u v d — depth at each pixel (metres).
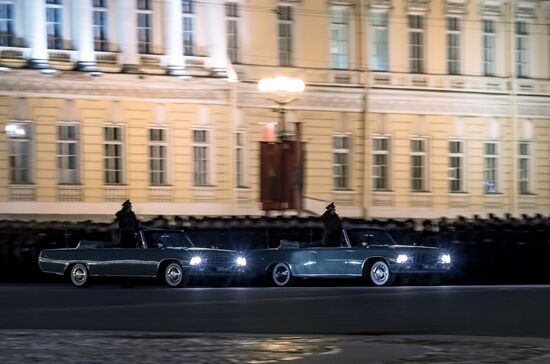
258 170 59.69
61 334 22.72
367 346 20.73
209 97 58.72
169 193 57.81
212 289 35.69
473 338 22.14
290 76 61.03
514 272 45.59
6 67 53.25
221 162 59.03
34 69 53.88
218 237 43.66
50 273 39.34
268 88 56.62
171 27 57.41
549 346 20.84
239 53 59.97
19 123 54.06
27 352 19.88
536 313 27.02
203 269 37.47
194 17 58.50
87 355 19.47
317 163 61.69
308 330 23.73
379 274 38.38
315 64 61.81
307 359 18.95
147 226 43.72
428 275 39.59
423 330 23.77
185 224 46.22
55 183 55.00
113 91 56.28
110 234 43.88
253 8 60.22
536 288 35.91
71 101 55.41
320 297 31.55
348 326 24.44
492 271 45.22
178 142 58.00
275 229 44.94
